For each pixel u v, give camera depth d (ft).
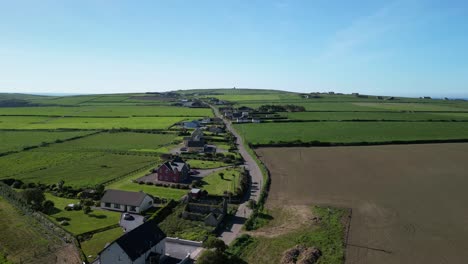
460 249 222.07
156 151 488.85
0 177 357.00
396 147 523.70
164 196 308.81
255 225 253.44
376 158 454.40
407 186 343.87
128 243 189.57
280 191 329.31
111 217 262.26
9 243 217.56
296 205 293.84
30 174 370.94
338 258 206.80
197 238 230.89
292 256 206.18
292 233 240.94
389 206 292.61
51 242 220.23
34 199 273.13
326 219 265.13
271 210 282.77
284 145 530.27
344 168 408.87
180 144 540.93
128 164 417.69
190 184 342.64
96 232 235.20
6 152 467.11
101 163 420.77
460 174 383.65
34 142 541.34
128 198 279.49
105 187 330.54
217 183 347.97
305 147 524.52
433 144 547.08
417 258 210.59
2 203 283.79
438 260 208.95
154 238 203.51
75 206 277.23
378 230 247.91
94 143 543.39
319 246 221.87
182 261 196.54
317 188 337.93
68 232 231.09
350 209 285.84
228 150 498.28
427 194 321.52
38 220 252.01
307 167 413.80
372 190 332.19
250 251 213.66
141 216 263.70
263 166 406.41
